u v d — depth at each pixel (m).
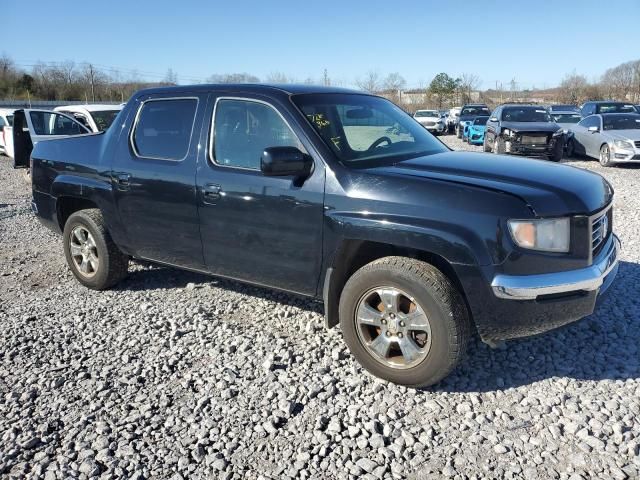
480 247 3.20
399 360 3.56
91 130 12.72
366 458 2.90
